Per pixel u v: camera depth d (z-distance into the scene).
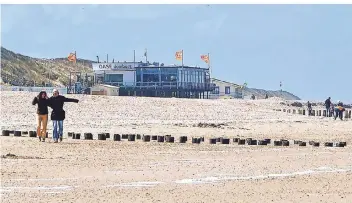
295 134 109.94
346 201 37.62
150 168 52.56
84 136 85.94
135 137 88.88
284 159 61.47
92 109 149.62
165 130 109.81
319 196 39.22
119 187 41.69
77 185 42.22
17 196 37.44
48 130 96.94
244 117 159.38
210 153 67.62
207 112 163.25
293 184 43.94
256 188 41.97
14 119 123.88
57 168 51.03
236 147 77.25
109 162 56.66
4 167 50.56
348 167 54.66
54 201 36.09
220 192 40.19
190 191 40.38
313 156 65.06
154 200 37.06
